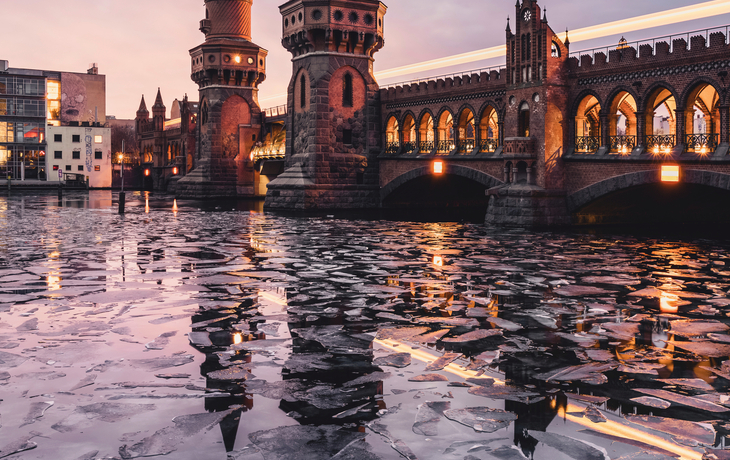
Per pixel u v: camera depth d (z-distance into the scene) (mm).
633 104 41031
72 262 16766
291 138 55438
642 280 14422
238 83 74250
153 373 7305
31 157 107000
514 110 36812
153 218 36875
